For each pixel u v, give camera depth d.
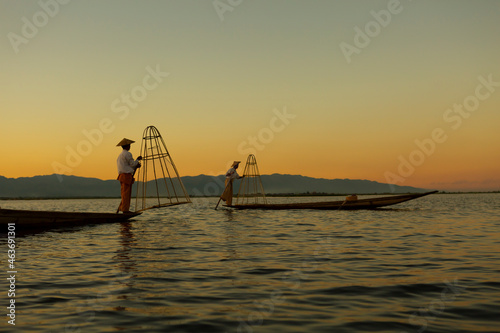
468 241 9.70
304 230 12.22
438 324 3.91
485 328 3.79
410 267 6.61
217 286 5.36
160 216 18.83
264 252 8.13
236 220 15.96
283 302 4.65
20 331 3.72
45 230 12.55
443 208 25.78
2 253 8.16
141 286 5.36
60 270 6.42
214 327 3.83
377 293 5.04
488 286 5.35
